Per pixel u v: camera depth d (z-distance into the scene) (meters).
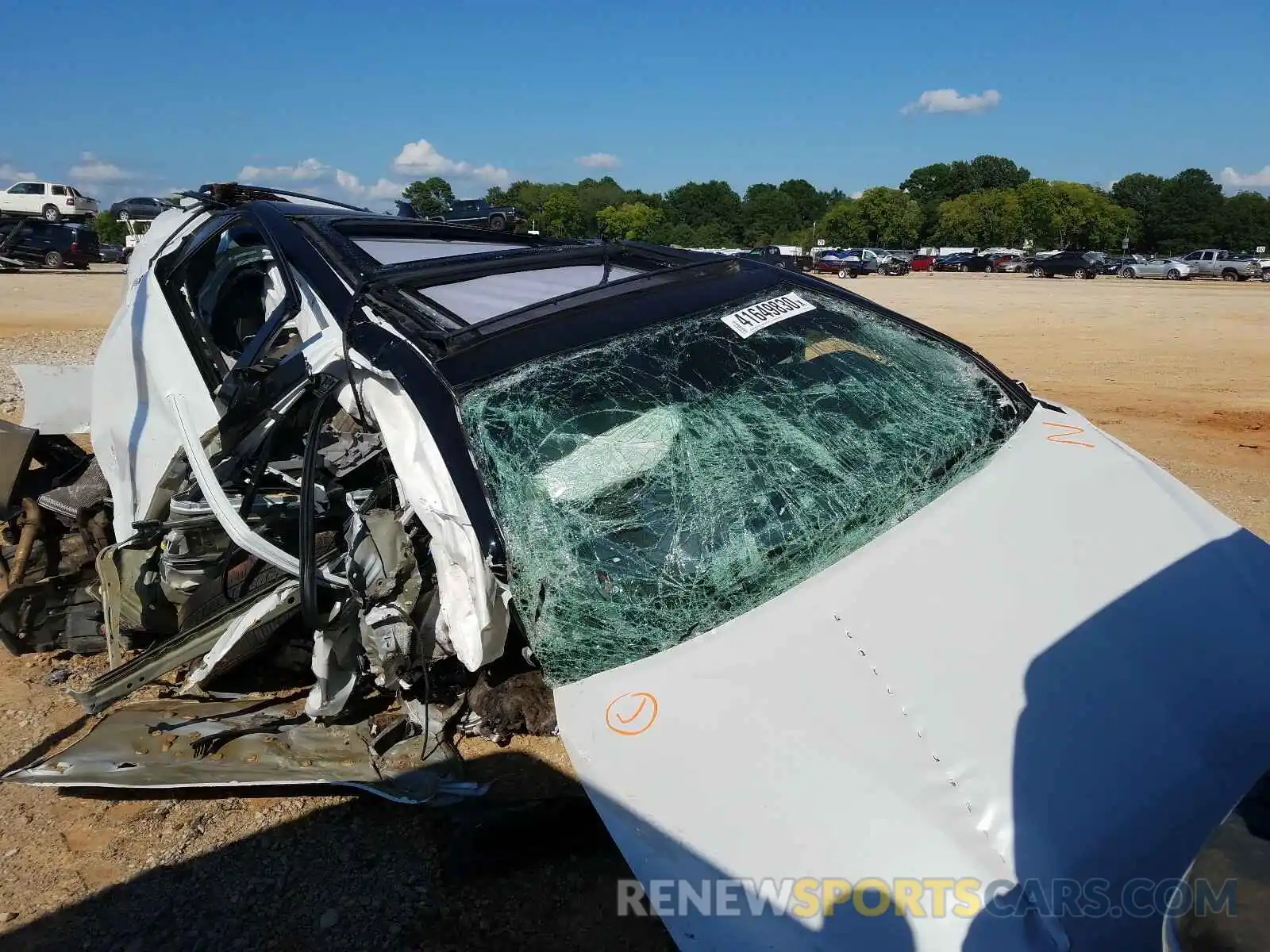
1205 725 1.94
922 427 2.79
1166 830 1.74
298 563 2.72
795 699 1.97
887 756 1.85
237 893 2.58
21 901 2.59
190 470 3.16
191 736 2.89
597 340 2.68
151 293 3.57
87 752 2.84
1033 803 1.76
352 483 3.36
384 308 2.74
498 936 2.39
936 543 2.36
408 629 2.71
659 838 1.78
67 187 32.78
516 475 2.31
